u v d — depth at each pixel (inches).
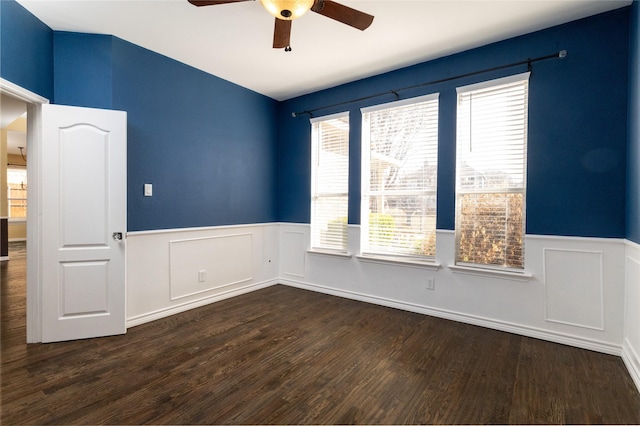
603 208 103.0
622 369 92.0
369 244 154.9
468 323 126.4
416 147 140.8
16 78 95.6
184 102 140.8
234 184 163.9
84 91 115.0
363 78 154.9
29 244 107.1
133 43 123.0
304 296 163.3
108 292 113.4
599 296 103.4
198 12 103.0
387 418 71.2
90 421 69.4
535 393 80.6
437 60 133.7
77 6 98.8
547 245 111.5
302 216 179.2
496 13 102.6
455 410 74.0
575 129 106.8
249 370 91.0
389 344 108.0
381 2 97.2
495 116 121.8
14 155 362.6
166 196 135.0
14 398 76.9
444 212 132.0
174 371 90.0
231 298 159.8
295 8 76.2
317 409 74.1
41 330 106.8
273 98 185.6
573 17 104.8
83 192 109.7
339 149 165.5
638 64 87.4
